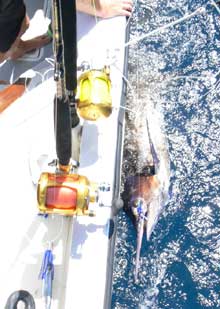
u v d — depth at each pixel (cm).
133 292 253
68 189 173
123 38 239
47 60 231
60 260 190
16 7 194
